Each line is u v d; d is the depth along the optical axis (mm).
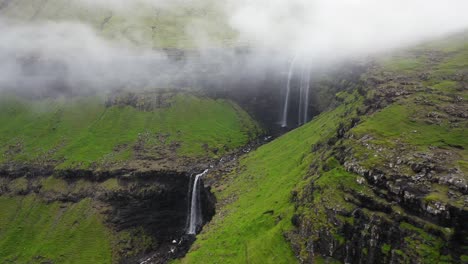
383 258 71250
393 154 87375
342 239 80188
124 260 164750
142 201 182750
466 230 63062
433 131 95188
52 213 189875
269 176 150125
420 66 151875
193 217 178625
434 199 67750
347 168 91250
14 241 181375
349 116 136250
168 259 152750
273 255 96312
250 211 125875
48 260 168125
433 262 63969
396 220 71875
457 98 110312
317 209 89562
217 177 174375
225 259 107125
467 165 75250
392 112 110625
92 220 179750
